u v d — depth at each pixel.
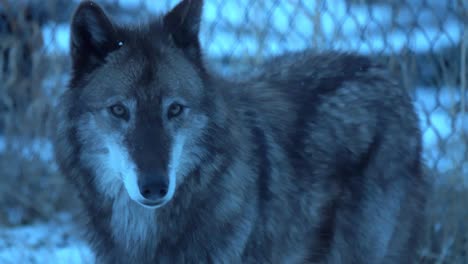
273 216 8.20
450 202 10.95
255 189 7.91
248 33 11.90
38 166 12.77
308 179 8.60
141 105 7.26
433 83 12.93
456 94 12.15
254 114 8.31
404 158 9.32
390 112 9.29
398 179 9.30
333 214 8.95
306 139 8.69
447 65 12.19
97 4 7.46
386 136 9.18
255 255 8.06
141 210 7.78
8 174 12.70
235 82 8.71
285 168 8.37
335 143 8.84
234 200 7.70
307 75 9.21
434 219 10.99
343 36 11.48
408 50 11.46
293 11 12.60
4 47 12.62
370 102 9.21
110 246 8.04
